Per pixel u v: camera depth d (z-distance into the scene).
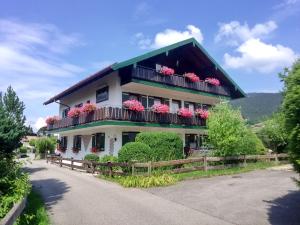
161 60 26.00
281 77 7.77
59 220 8.76
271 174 17.39
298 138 7.04
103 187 14.23
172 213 9.43
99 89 25.66
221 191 12.56
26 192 8.55
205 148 24.88
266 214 9.02
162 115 24.08
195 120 26.62
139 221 8.63
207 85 28.64
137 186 14.03
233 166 19.95
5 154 9.88
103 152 24.61
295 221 8.26
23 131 10.82
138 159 16.92
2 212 6.93
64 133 32.88
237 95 32.72
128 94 23.89
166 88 24.48
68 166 25.47
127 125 21.81
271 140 26.09
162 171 16.25
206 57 28.52
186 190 12.98
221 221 8.53
